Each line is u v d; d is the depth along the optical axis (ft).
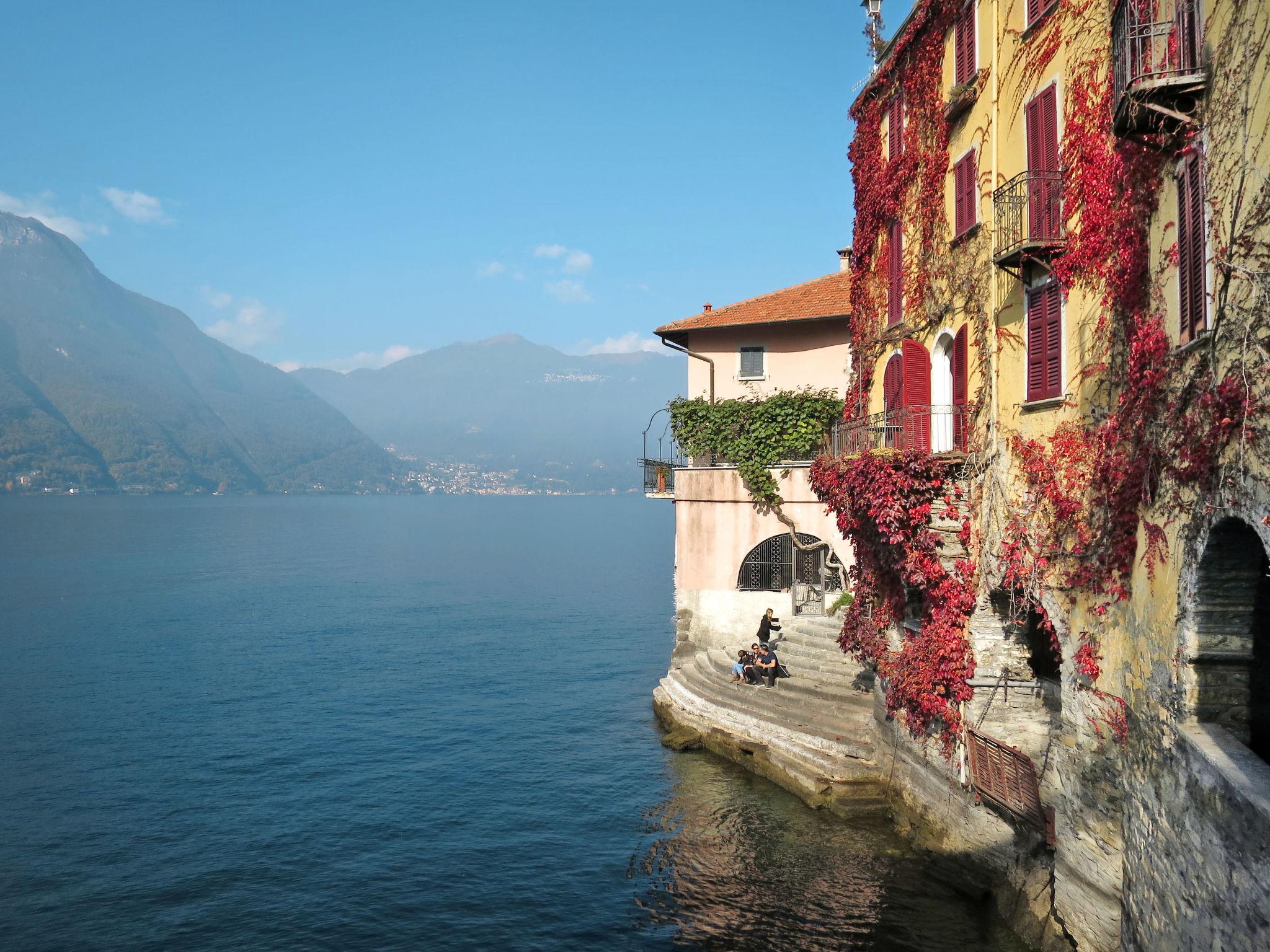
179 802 88.99
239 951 60.44
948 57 68.74
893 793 72.38
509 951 59.57
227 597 264.11
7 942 61.93
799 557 112.27
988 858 58.08
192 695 135.44
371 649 176.04
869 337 85.56
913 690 65.46
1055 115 52.95
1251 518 31.71
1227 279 33.40
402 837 79.30
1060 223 51.83
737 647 111.65
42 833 81.15
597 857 73.46
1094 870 45.85
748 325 122.93
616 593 278.67
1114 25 41.06
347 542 533.96
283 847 77.56
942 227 69.31
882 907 60.08
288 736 112.47
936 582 63.16
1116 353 45.44
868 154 85.20
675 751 96.27
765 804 78.54
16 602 246.68
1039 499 53.16
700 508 116.57
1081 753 47.65
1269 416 30.50
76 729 115.75
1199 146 36.27
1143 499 41.83
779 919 60.34
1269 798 29.32
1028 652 60.03
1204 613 36.52
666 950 58.65
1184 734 36.09
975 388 62.85
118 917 65.41
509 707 126.00
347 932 62.69
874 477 65.36
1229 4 33.68
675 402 119.96
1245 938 30.25
